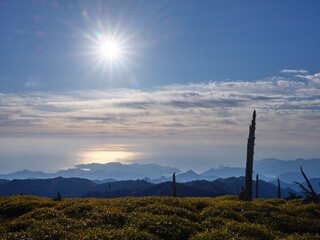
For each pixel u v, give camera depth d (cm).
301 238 1504
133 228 1527
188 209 2156
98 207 2050
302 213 2134
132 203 2203
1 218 2066
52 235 1402
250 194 3559
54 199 2920
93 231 1465
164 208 1972
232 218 1930
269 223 1892
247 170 3647
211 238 1436
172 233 1507
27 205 2284
